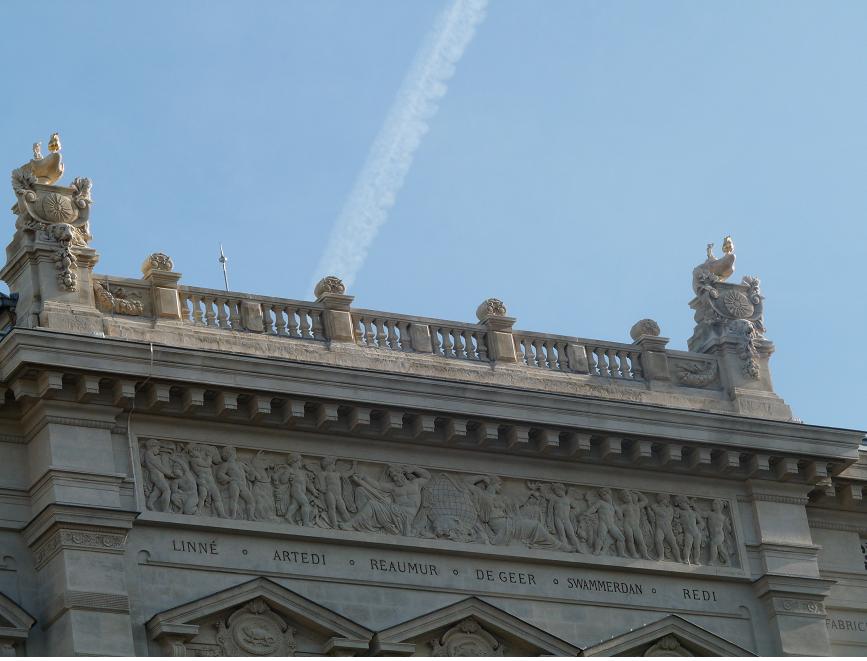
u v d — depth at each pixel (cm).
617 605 10231
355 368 9775
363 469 9906
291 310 10038
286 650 9456
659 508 10475
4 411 9388
